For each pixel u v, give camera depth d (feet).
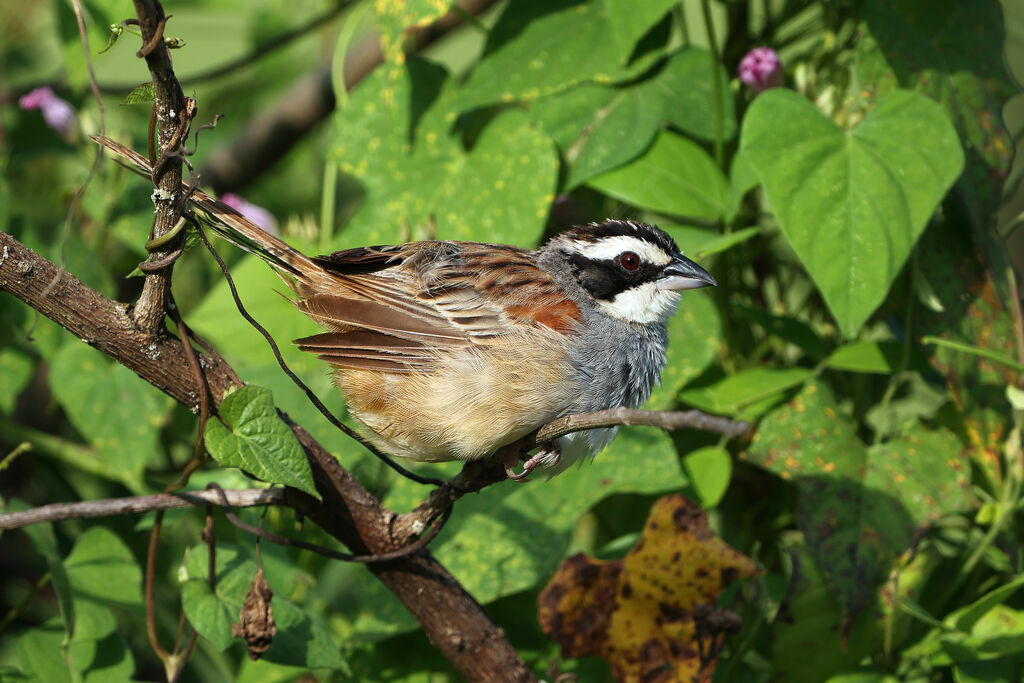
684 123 27.96
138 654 31.89
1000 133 27.14
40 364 35.99
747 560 23.61
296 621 22.53
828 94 27.27
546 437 17.89
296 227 32.09
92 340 19.15
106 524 31.09
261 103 44.75
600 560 25.76
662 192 27.58
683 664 23.84
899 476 25.79
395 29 26.11
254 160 41.24
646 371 25.67
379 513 21.18
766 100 24.82
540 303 24.58
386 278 24.75
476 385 23.54
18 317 29.07
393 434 24.13
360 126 29.63
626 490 25.39
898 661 25.38
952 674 25.34
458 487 20.67
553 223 31.04
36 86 36.32
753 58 27.68
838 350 27.45
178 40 16.94
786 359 30.68
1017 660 23.79
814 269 23.26
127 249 33.73
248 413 18.76
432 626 22.02
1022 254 37.81
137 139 36.63
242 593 21.88
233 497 20.75
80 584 24.81
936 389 28.86
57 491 32.86
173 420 32.71
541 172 27.37
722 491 26.35
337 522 21.09
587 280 25.88
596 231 26.50
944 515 25.22
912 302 26.53
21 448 21.39
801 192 23.75
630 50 27.14
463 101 27.78
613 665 24.16
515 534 25.55
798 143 24.30
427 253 25.32
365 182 29.35
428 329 23.98
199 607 21.11
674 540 23.97
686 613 23.93
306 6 42.32
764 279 31.14
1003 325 26.40
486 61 28.35
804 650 24.90
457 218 28.04
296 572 25.05
